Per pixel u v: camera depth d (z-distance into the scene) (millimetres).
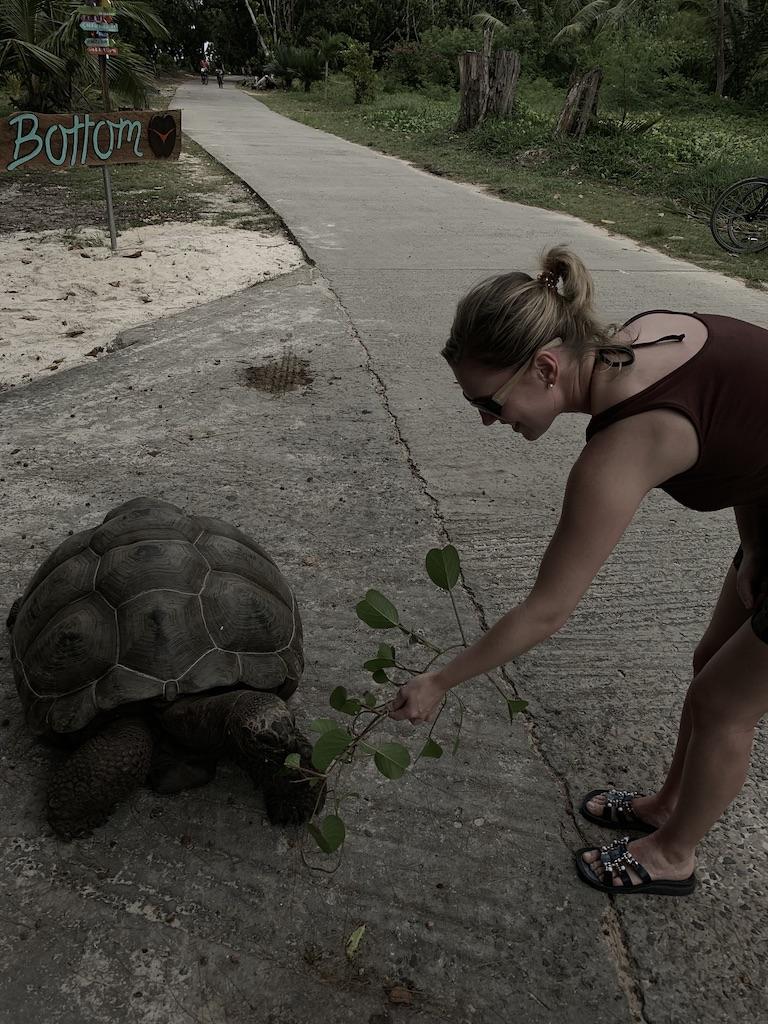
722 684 1658
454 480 3990
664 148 14992
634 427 1418
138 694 2041
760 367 1439
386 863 2074
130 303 6449
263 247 8219
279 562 3271
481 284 1466
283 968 1819
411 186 12398
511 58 17125
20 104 16359
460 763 2381
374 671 1796
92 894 1966
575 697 2646
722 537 3625
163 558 2277
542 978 1824
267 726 1911
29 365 5191
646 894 2016
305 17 40031
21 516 3502
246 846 2104
